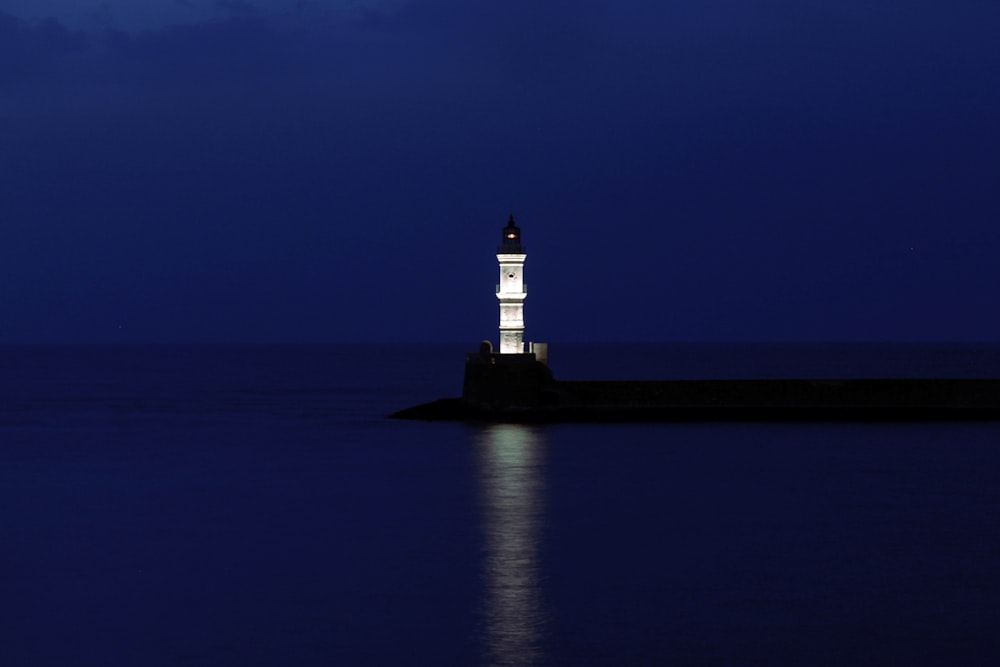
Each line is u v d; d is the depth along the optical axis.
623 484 87.94
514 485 87.94
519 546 65.31
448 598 54.22
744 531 69.44
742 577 58.03
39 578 58.66
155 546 66.19
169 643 47.88
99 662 45.78
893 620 50.59
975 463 98.88
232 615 51.66
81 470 101.50
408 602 53.53
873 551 63.75
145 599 54.47
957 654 46.25
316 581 57.56
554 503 79.56
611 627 49.66
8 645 47.75
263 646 47.44
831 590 55.41
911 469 95.38
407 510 77.31
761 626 49.78
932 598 53.97
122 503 82.06
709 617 51.12
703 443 114.12
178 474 97.81
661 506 78.19
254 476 95.56
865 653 46.34
